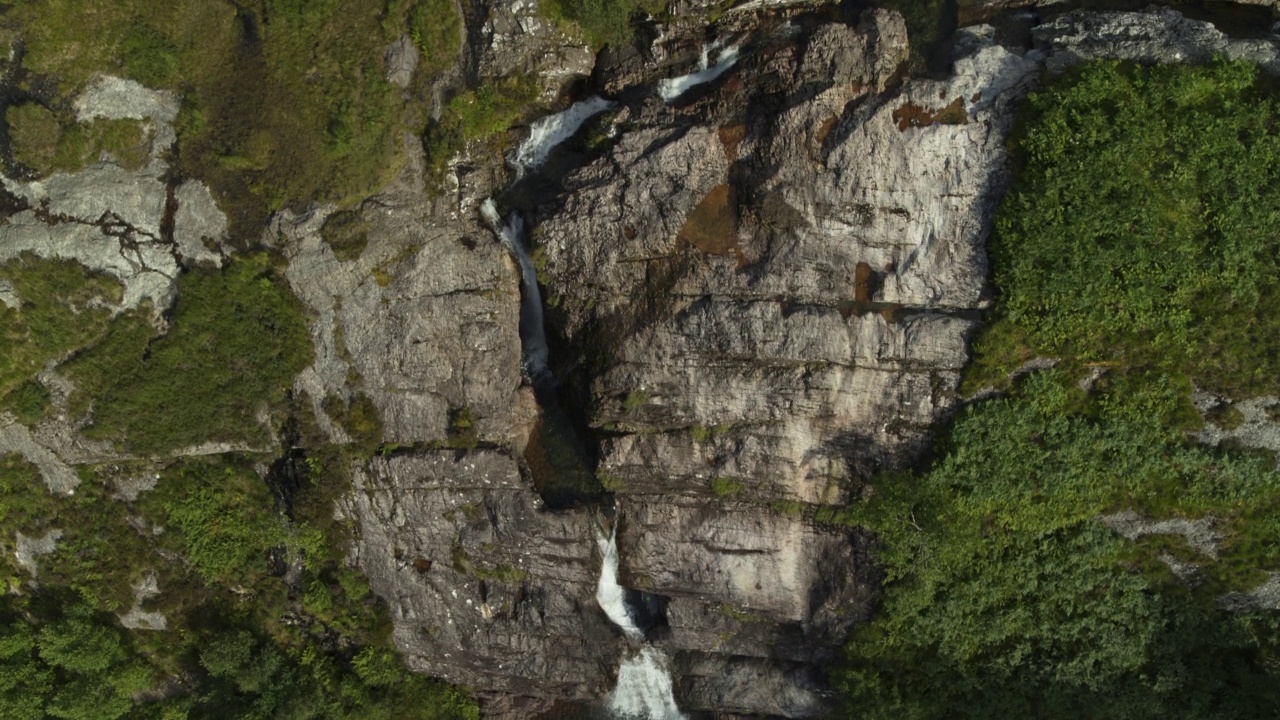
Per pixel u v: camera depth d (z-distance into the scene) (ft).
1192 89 77.77
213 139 90.12
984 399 85.15
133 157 90.48
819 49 85.40
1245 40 79.61
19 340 90.58
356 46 90.33
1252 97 78.33
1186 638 85.61
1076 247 78.64
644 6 91.76
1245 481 81.00
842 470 89.92
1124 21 81.71
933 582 87.51
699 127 88.28
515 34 92.38
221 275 91.50
